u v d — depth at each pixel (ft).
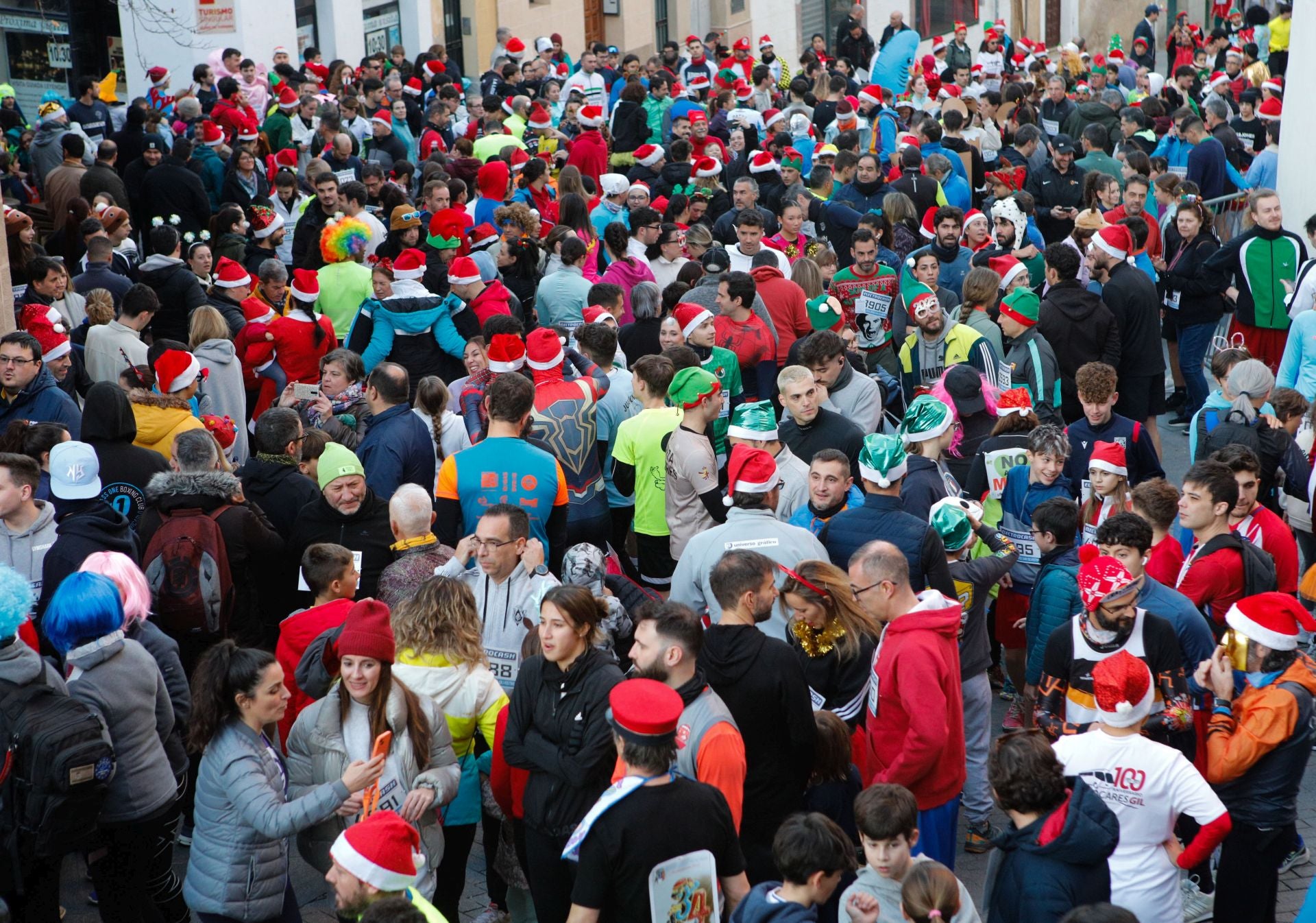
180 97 52.24
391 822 11.73
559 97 68.44
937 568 17.48
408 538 18.78
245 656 14.29
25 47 68.08
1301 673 15.33
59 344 25.54
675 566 22.70
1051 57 104.37
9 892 14.21
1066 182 46.73
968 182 48.34
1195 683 16.31
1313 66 37.17
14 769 13.91
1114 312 30.09
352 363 25.75
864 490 19.67
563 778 14.19
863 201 40.91
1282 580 19.83
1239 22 106.22
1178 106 76.54
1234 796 15.49
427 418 24.20
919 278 30.58
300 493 20.85
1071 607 18.47
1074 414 30.07
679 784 12.64
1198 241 35.22
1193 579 18.25
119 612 15.14
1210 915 17.31
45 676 14.53
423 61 68.64
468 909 18.02
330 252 32.40
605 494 23.59
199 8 65.98
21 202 46.34
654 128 65.26
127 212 40.11
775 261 33.50
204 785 14.37
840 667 17.07
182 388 22.77
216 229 37.91
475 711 16.14
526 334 31.73
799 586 16.47
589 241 35.78
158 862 15.88
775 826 14.93
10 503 18.01
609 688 14.24
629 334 28.81
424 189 38.14
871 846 12.86
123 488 20.68
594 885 12.48
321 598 17.85
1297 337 28.02
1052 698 16.42
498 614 17.66
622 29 93.35
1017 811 12.96
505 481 20.16
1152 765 14.01
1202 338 35.50
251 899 14.28
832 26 105.19
